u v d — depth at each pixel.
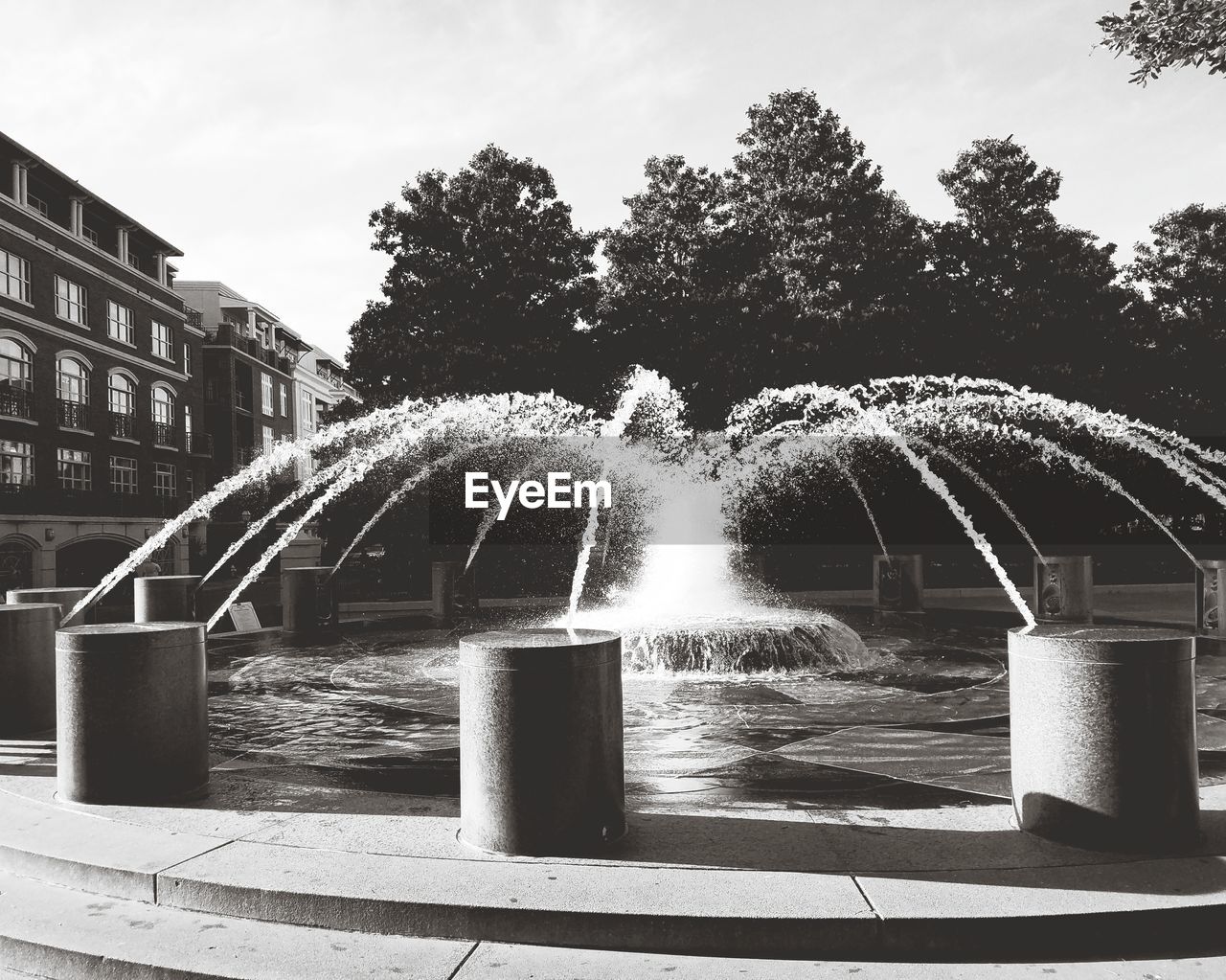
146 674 5.40
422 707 8.54
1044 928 3.64
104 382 41.72
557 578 26.77
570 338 29.16
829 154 29.44
